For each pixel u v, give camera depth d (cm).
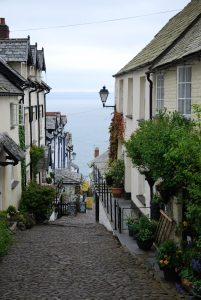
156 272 1048
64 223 2217
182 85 1241
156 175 1031
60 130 4531
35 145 2692
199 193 723
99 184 2405
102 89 2325
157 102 1579
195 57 1099
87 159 9394
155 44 1922
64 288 928
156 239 1304
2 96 1845
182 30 1591
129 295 874
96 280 990
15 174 2125
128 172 2203
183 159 799
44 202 2161
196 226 827
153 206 1459
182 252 984
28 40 2439
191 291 818
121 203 2117
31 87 2545
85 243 1477
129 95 2184
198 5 1761
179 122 1159
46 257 1232
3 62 2078
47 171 3288
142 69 1794
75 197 3594
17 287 934
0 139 1734
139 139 1190
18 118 2123
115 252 1319
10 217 1866
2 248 1201
